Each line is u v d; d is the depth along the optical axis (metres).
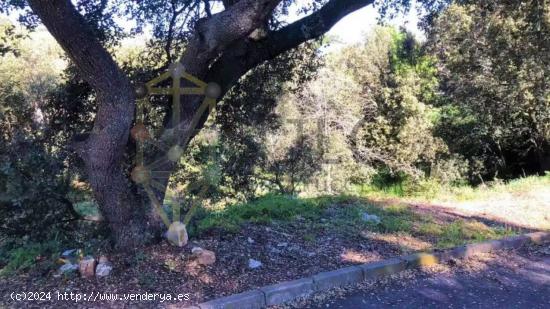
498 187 12.18
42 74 10.30
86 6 5.43
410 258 5.16
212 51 4.52
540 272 5.25
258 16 4.32
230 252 4.89
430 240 6.16
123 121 4.16
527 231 7.05
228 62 4.93
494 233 6.70
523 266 5.46
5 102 6.27
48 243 4.46
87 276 4.04
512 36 12.09
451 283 4.79
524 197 10.16
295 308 4.02
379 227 6.65
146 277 4.06
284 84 7.62
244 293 3.96
